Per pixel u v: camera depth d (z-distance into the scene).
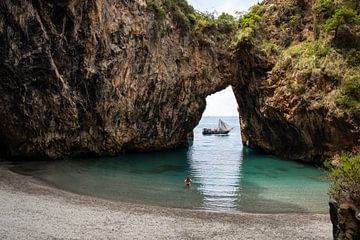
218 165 35.69
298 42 40.00
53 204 17.42
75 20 28.39
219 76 42.81
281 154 42.81
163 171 30.86
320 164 34.81
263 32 42.28
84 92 32.44
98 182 24.55
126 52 33.78
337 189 11.51
